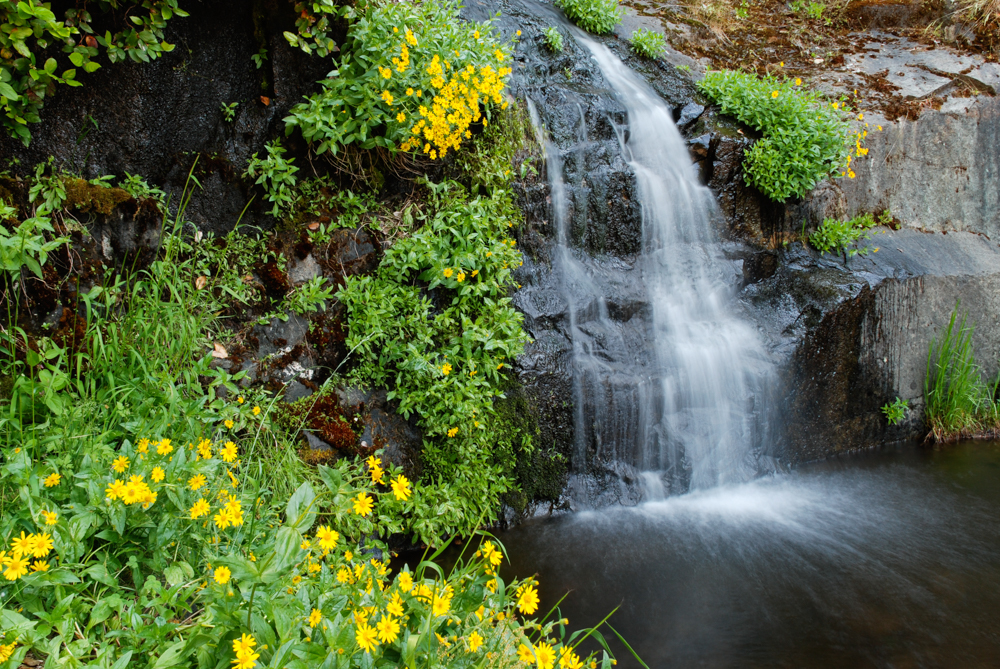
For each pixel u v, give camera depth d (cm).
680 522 417
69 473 221
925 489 475
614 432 438
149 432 255
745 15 761
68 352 299
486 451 385
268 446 319
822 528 414
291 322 362
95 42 312
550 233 466
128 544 211
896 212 620
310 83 378
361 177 390
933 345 573
